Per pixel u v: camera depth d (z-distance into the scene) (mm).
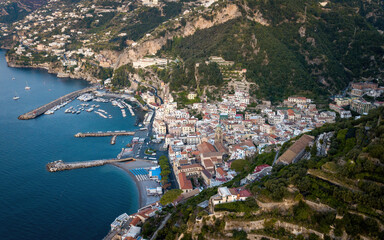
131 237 175250
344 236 122625
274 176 164750
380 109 182500
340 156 156375
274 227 136500
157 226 178250
